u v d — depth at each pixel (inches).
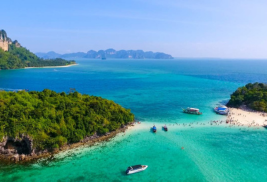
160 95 6058.1
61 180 2020.2
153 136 3053.6
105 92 6496.1
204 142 2876.5
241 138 3019.2
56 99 3218.5
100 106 3181.6
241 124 3577.8
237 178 2096.5
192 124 3572.8
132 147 2706.7
